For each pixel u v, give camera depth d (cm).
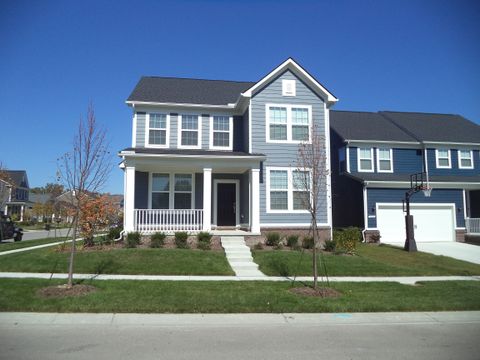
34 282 991
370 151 2580
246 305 843
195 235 1644
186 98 2066
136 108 1953
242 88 2345
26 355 547
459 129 2880
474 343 646
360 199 2348
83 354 555
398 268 1379
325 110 1908
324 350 598
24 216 5853
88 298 845
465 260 1700
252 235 1681
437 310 872
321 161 1452
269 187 1825
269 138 1855
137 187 1917
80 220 1492
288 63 1886
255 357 558
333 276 1241
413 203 2364
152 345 605
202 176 1983
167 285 1001
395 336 684
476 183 2394
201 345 611
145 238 1597
